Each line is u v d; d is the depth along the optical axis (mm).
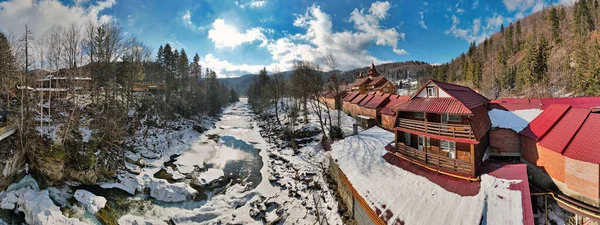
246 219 19812
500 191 13414
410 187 15828
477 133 15867
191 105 61750
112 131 27938
